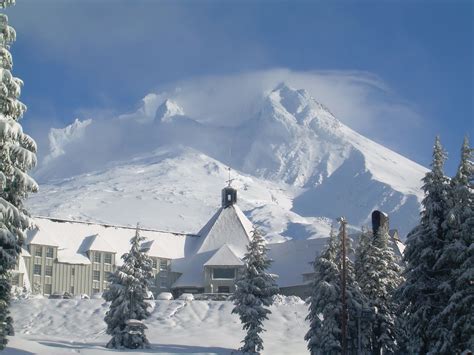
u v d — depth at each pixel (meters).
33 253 153.50
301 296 154.25
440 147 77.38
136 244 98.50
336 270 94.25
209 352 97.88
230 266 156.12
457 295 71.12
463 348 71.69
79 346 96.50
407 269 76.81
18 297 132.00
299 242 167.00
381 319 95.38
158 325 117.12
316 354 93.38
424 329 75.44
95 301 127.25
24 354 81.88
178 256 167.50
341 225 95.88
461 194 73.75
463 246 72.44
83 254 160.88
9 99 54.78
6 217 56.09
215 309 124.38
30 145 56.41
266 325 116.62
